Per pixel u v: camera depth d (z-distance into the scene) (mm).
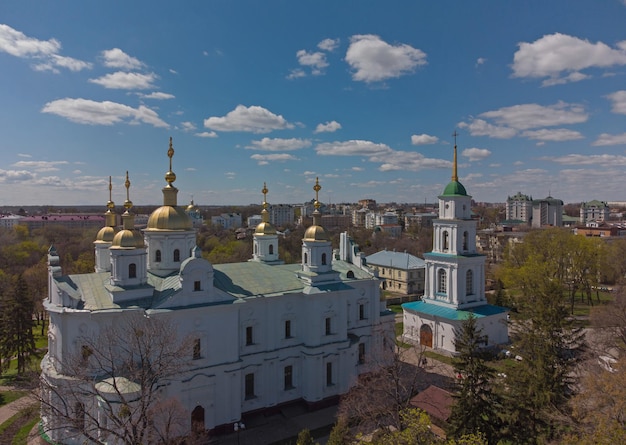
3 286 90375
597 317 60938
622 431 24453
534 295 48938
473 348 36062
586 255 96438
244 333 48156
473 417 34688
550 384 37281
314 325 51094
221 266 54062
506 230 197500
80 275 46844
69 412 39906
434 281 73188
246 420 48031
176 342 41531
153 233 50281
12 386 56406
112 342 35875
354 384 50156
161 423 40188
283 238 168375
